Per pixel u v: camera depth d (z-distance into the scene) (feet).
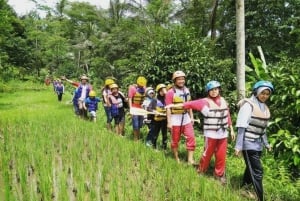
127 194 16.56
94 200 15.87
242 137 17.48
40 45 167.53
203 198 16.06
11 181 17.60
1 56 111.86
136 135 30.45
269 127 22.15
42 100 81.82
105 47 109.19
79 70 147.23
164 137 28.73
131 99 30.19
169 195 16.49
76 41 164.14
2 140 27.63
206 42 43.75
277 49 59.67
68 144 26.91
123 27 106.83
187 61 34.45
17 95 100.83
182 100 23.31
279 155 20.79
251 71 29.07
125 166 20.52
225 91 35.53
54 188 17.38
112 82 34.60
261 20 60.08
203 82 34.17
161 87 27.63
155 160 22.49
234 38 61.52
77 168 19.75
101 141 27.37
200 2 78.59
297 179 20.62
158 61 35.58
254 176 17.47
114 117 33.76
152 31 93.04
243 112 17.48
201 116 34.35
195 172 19.61
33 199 15.29
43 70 167.73
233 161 24.53
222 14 70.13
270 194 18.01
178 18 100.83
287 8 59.98
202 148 28.81
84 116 45.03
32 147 24.72
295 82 21.06
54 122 37.50
